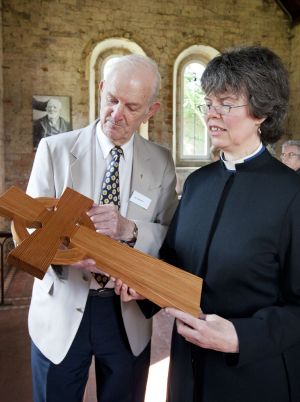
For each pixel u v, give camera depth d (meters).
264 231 1.04
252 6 9.28
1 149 7.53
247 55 1.03
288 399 1.06
